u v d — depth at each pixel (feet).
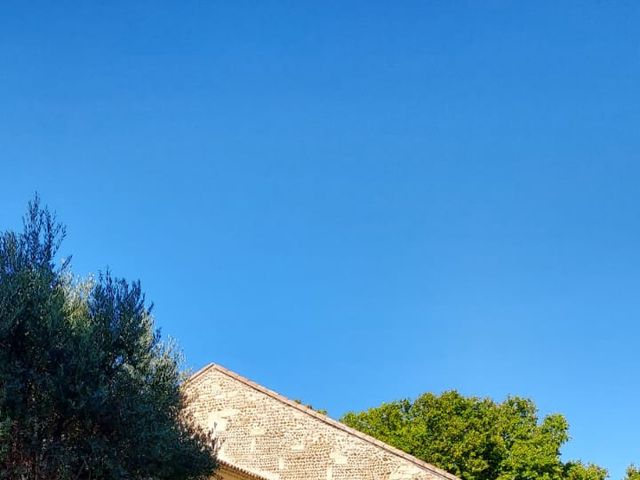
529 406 153.07
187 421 67.41
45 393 49.29
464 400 151.74
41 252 53.21
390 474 86.89
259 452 95.55
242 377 101.55
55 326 50.39
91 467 49.37
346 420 160.86
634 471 154.10
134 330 54.19
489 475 144.97
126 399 51.29
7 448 47.21
